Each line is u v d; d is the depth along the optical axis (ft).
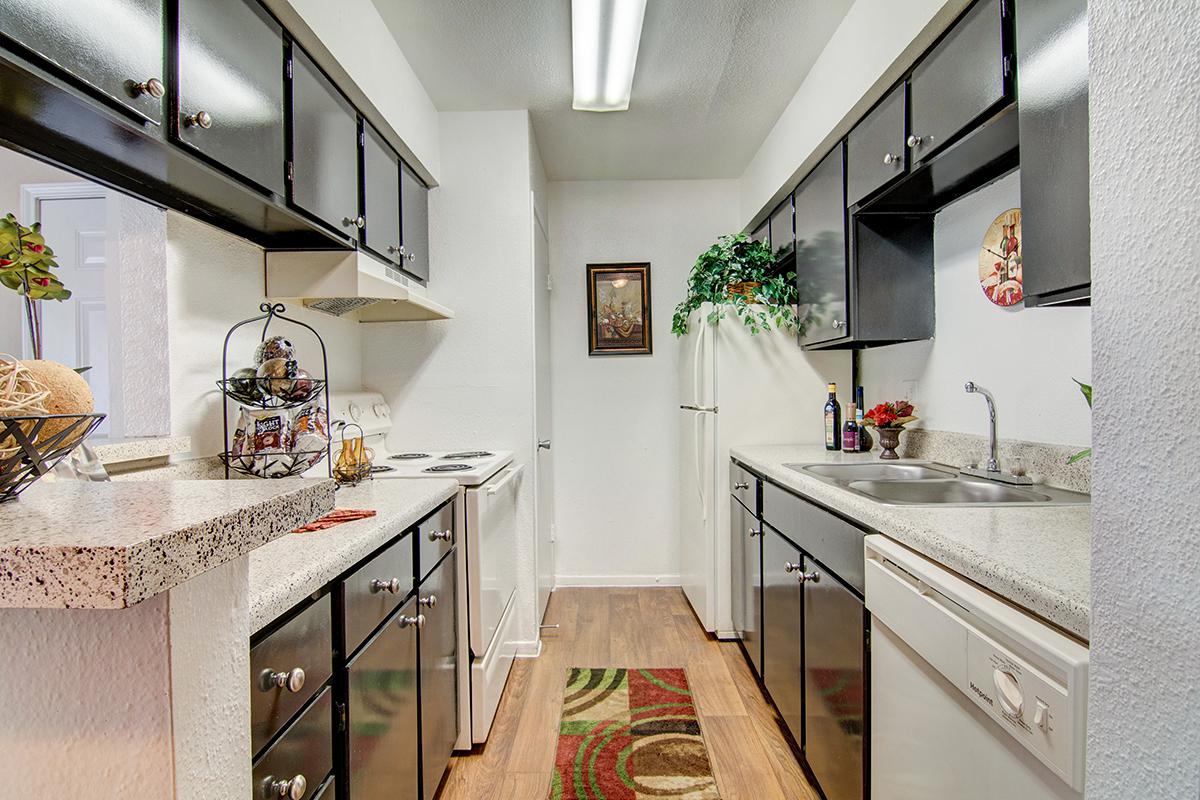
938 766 3.38
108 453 3.95
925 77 5.48
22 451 1.81
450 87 8.12
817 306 8.18
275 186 4.68
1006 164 5.61
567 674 8.17
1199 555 1.50
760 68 7.70
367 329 8.80
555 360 11.75
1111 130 1.81
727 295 9.14
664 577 11.78
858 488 5.59
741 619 8.51
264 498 1.92
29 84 2.82
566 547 11.80
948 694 3.28
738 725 6.87
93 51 3.00
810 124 7.76
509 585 8.17
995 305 6.07
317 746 3.24
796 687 6.06
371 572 3.99
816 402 9.15
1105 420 1.83
